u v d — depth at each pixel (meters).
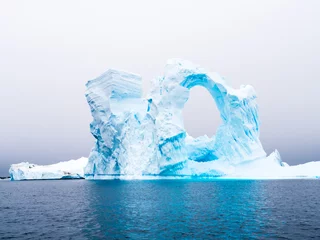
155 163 68.12
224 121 74.25
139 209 32.69
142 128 72.38
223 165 71.25
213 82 71.69
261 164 70.31
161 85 72.69
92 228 24.86
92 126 79.56
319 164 70.81
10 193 60.75
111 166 75.50
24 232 24.42
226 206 33.84
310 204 35.28
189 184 60.09
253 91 74.81
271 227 24.38
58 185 82.31
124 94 76.44
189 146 77.38
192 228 24.22
